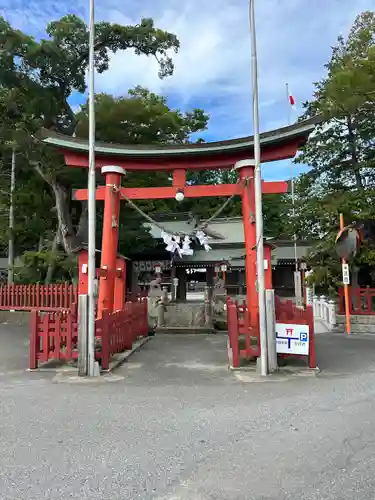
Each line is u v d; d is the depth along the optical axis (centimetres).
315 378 725
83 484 346
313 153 1864
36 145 1778
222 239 2956
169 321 1529
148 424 493
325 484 342
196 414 530
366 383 688
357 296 1482
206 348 1081
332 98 1628
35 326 826
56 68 1783
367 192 1592
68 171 1797
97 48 1875
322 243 1619
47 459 395
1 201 2047
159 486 342
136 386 682
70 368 818
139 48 1908
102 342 796
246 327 811
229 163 1080
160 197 1066
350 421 497
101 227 1961
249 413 534
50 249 2109
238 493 329
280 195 3728
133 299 1464
